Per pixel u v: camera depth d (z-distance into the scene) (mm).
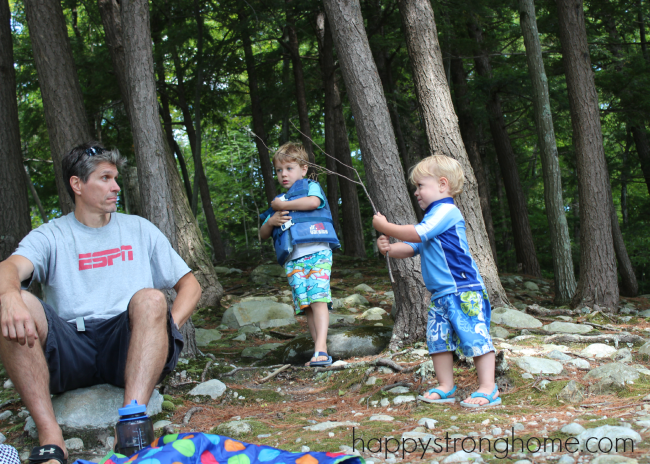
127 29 4105
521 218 12594
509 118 16172
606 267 6082
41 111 12023
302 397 3338
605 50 12922
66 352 2666
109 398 2807
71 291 2771
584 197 6262
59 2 5285
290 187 4223
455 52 11680
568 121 13430
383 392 3102
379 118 4301
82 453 2543
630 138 16672
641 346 3594
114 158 2828
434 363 2938
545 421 2340
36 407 2281
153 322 2502
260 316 6145
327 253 4125
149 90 4102
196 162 10562
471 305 2803
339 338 4324
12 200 5934
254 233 25453
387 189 4273
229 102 15242
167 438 1999
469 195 5473
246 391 3398
